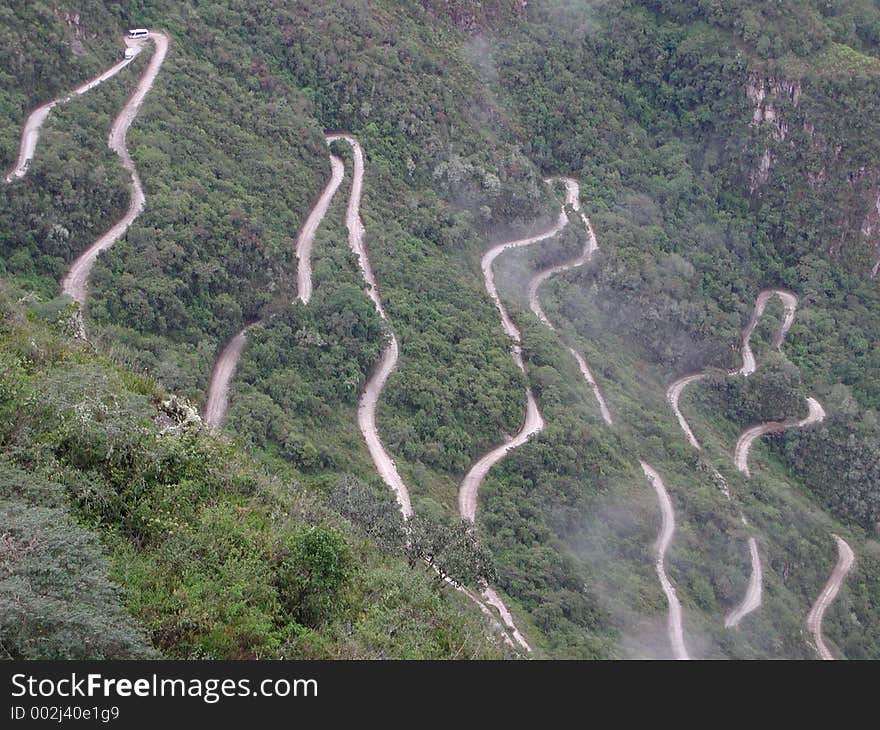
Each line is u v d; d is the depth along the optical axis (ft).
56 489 55.67
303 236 241.14
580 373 251.39
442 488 194.59
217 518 60.44
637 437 242.78
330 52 288.10
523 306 268.82
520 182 300.20
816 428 279.28
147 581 52.65
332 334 210.38
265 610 54.75
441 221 271.28
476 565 102.27
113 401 66.59
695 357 288.51
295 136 259.19
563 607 174.81
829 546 249.34
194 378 173.06
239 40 274.98
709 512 226.99
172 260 193.26
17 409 61.26
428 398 209.97
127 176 207.72
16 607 44.06
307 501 79.05
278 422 175.52
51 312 112.47
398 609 61.87
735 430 278.87
